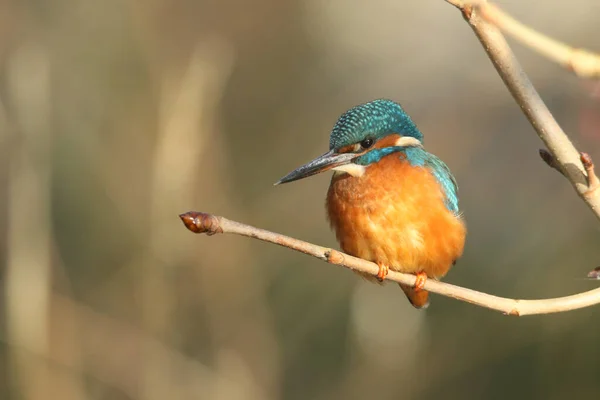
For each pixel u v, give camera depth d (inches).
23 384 377.4
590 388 423.5
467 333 452.8
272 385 434.0
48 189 390.3
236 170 584.4
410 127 270.4
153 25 582.2
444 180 262.1
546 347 438.0
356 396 436.5
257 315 446.0
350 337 451.2
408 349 433.7
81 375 420.5
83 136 522.0
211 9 619.2
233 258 445.4
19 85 398.0
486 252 504.7
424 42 645.3
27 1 575.5
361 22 670.5
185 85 396.8
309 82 652.1
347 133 261.3
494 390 439.8
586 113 391.5
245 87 630.5
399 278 251.1
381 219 251.1
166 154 391.9
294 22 655.8
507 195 526.6
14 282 379.9
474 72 603.5
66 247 502.0
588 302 191.0
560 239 471.5
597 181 166.7
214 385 403.5
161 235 398.0
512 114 566.9
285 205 546.9
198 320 430.6
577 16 522.0
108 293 476.7
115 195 501.0
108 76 552.1
